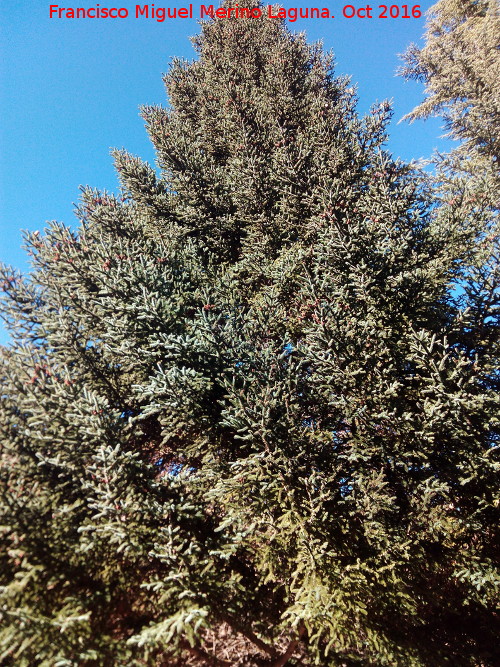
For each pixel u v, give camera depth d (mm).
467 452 4496
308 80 11266
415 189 6227
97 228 7027
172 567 3699
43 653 2852
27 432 3877
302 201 7207
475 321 5363
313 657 4449
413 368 5477
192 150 9602
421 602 4430
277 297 6336
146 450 5828
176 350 4883
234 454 5168
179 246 7859
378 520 4230
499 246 5152
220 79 12445
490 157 10336
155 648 3414
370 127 7734
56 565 3502
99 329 5895
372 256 5496
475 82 10336
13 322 5238
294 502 4324
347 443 4789
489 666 4363
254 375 4930
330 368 4871
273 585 4508
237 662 4961
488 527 4617
